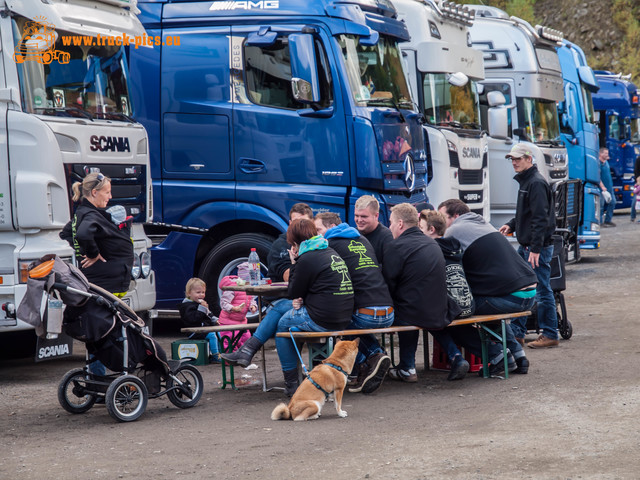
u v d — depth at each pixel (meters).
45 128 7.80
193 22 10.44
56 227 7.90
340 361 6.46
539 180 8.99
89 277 7.27
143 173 9.14
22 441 6.02
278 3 10.19
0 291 7.71
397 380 7.80
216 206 10.29
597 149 18.34
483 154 13.52
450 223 8.22
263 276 10.23
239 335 8.48
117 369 6.64
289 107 10.14
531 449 5.27
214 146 10.32
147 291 9.37
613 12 44.41
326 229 7.90
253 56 10.25
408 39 11.35
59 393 6.73
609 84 26.17
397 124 10.35
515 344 7.85
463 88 13.41
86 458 5.52
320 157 10.02
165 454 5.55
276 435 5.94
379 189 10.02
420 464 5.06
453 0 25.50
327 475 4.93
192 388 7.17
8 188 7.73
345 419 6.36
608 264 16.55
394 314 7.54
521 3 36.28
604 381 7.29
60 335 7.77
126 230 7.48
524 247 9.20
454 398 6.97
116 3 9.09
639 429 5.62
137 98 10.50
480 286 7.80
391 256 7.47
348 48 10.10
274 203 10.12
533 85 15.33
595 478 4.64
